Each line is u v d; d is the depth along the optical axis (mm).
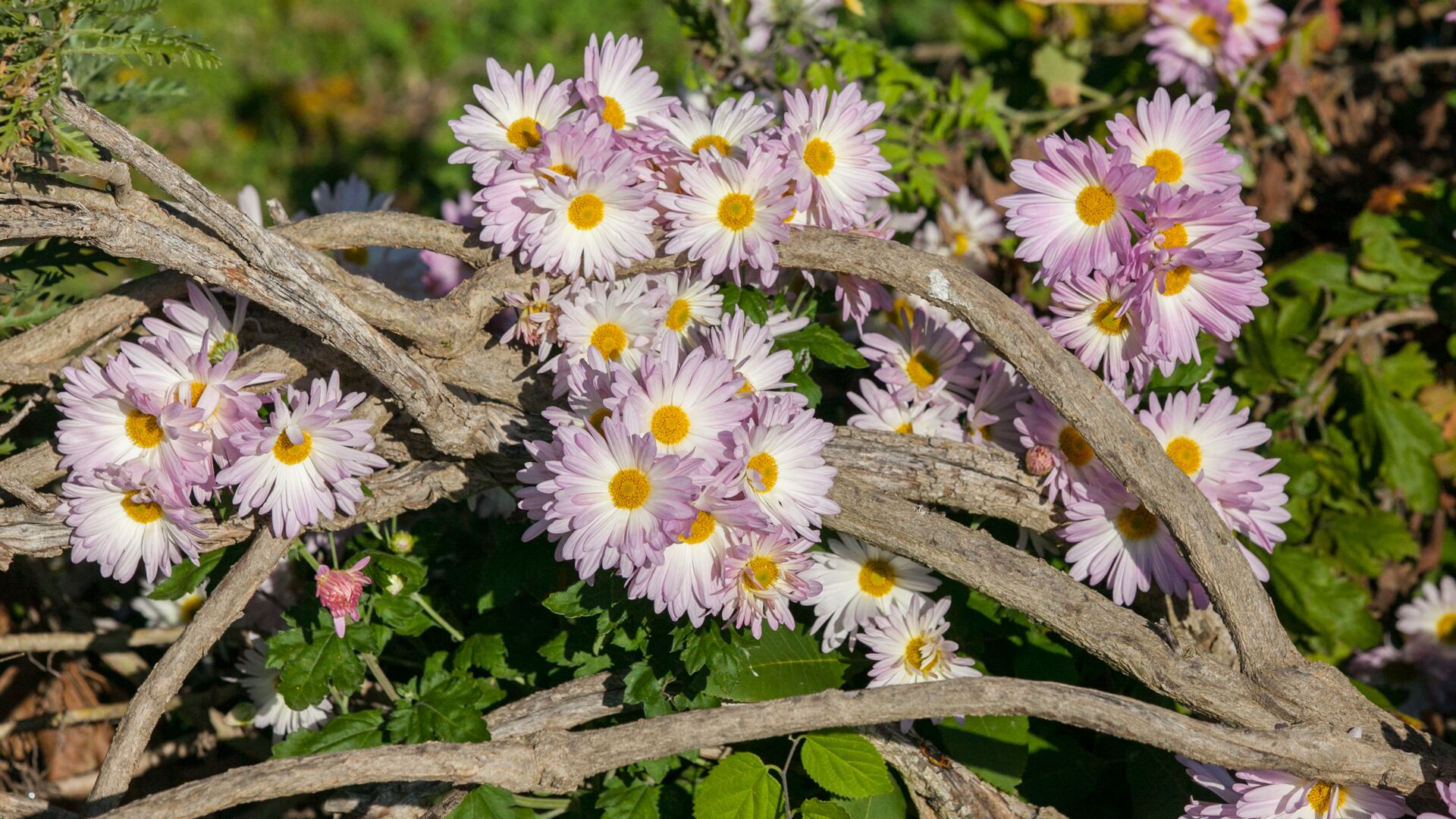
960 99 1246
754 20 1259
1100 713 907
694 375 920
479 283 972
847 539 1007
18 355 973
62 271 1044
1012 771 1001
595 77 1003
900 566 1011
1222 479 997
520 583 1016
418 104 2074
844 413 1150
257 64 2152
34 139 923
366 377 991
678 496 892
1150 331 957
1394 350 1245
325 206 1173
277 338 992
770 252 954
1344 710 929
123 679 1176
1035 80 1388
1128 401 1019
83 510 944
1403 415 1173
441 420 953
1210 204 941
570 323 963
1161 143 989
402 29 2229
